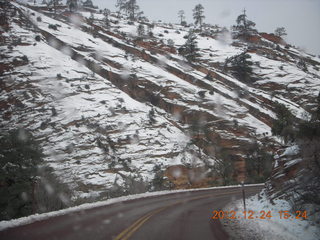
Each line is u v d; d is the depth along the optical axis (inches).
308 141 535.8
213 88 2965.1
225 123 2455.7
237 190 1250.0
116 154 1852.9
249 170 2135.8
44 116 2033.7
